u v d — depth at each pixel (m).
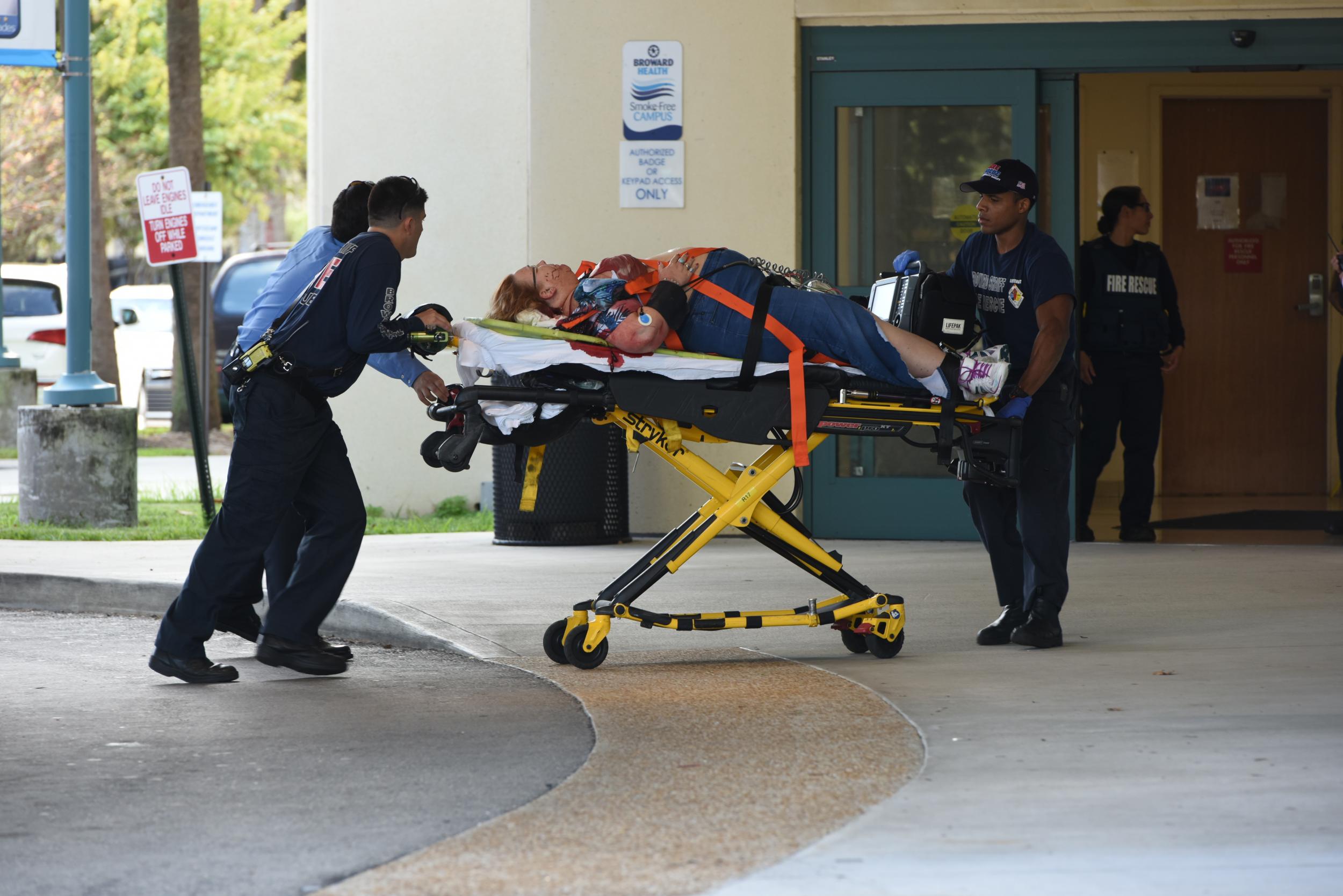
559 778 10.88
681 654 15.24
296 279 14.90
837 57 23.83
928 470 23.77
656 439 13.98
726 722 12.25
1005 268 15.01
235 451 14.14
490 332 13.43
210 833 9.69
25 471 26.03
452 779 10.88
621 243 24.09
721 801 10.03
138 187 24.69
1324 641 15.09
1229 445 31.47
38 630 17.94
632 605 16.80
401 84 26.91
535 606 17.62
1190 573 19.83
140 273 86.38
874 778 10.48
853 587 14.67
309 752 11.77
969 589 18.83
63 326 53.91
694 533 14.36
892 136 23.84
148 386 53.91
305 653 14.48
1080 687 13.20
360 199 14.95
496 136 26.86
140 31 76.56
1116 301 23.72
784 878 8.52
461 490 27.72
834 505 23.97
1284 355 31.27
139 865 9.05
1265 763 10.62
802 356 13.53
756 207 23.80
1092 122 31.05
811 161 23.97
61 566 20.64
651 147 23.94
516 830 9.49
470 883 8.59
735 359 13.61
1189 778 10.29
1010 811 9.62
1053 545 14.98
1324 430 31.27
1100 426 23.75
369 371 27.53
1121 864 8.64
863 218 23.94
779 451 14.58
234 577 14.30
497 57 26.86
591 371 13.45
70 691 14.18
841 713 12.44
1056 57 23.38
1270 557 21.42
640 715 12.56
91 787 10.80
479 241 26.97
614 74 23.97
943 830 9.27
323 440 14.60
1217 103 31.06
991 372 13.66
